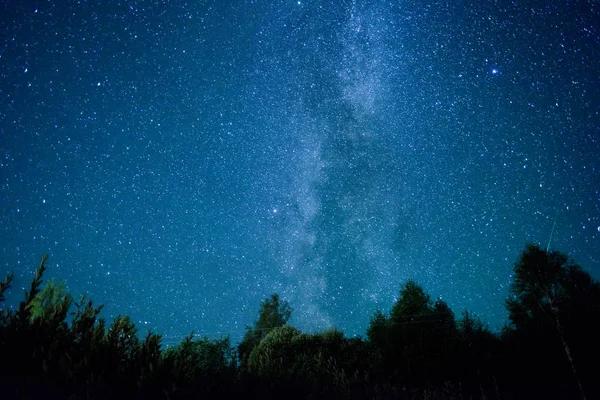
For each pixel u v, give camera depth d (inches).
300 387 140.8
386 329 637.9
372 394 177.6
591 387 513.3
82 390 80.4
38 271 106.0
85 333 109.0
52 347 92.1
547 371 558.6
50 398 78.3
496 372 556.4
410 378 533.0
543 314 619.2
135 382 91.0
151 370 89.7
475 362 572.4
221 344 455.5
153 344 110.8
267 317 976.9
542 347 585.0
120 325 119.0
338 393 156.7
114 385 86.6
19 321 98.0
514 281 665.0
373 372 463.5
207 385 103.1
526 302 645.3
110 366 96.0
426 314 648.4
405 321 637.3
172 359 100.9
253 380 124.9
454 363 559.5
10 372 82.7
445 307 669.9
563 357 567.2
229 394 109.7
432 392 333.7
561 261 650.8
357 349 521.3
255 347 560.1
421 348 578.6
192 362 114.2
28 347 90.9
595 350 545.6
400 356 582.2
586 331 565.3
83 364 90.7
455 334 616.4
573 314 587.2
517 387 528.4
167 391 84.5
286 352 492.7
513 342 609.3
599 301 601.6
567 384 531.8
